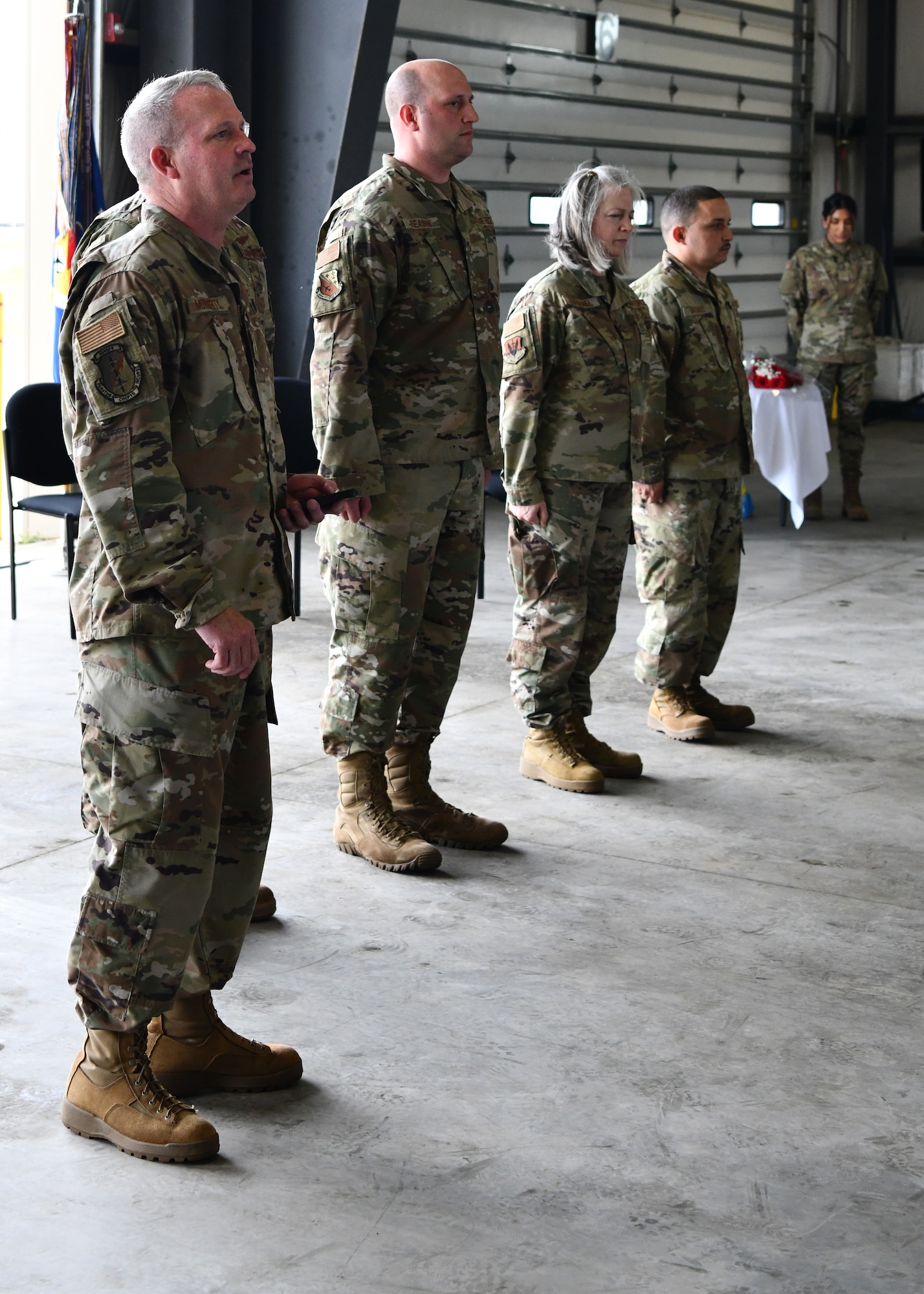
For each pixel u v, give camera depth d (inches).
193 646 84.0
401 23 384.8
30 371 309.7
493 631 241.9
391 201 126.9
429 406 130.4
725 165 531.8
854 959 118.7
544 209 447.8
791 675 213.0
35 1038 103.3
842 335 342.6
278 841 144.5
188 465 84.9
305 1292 75.9
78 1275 77.1
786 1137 91.6
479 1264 78.3
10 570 265.4
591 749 167.0
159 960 86.6
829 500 382.6
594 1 452.4
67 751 173.9
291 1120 93.1
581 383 150.9
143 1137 88.0
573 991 112.0
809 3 559.8
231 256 91.3
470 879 135.4
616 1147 90.2
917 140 590.6
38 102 299.6
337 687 136.6
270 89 320.2
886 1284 76.9
